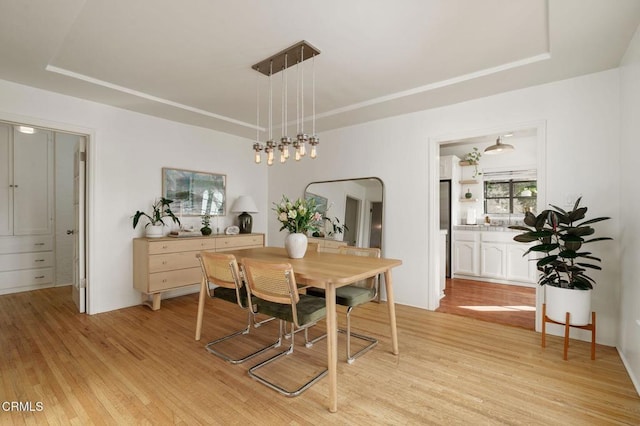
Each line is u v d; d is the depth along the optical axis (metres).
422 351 2.47
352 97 3.32
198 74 2.77
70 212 4.73
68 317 3.22
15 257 4.25
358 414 1.70
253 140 5.05
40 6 1.78
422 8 1.86
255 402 1.81
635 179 2.09
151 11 1.89
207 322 3.11
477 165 5.68
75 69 2.65
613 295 2.52
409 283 3.68
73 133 3.22
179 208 4.09
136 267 3.57
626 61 2.27
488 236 4.92
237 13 1.91
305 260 2.51
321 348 2.53
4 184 4.18
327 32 2.12
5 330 2.86
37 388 1.93
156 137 3.86
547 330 2.82
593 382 2.01
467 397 1.85
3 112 2.75
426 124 3.56
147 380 2.03
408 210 3.69
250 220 4.68
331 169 4.44
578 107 2.67
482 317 3.28
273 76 2.81
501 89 2.97
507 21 1.99
